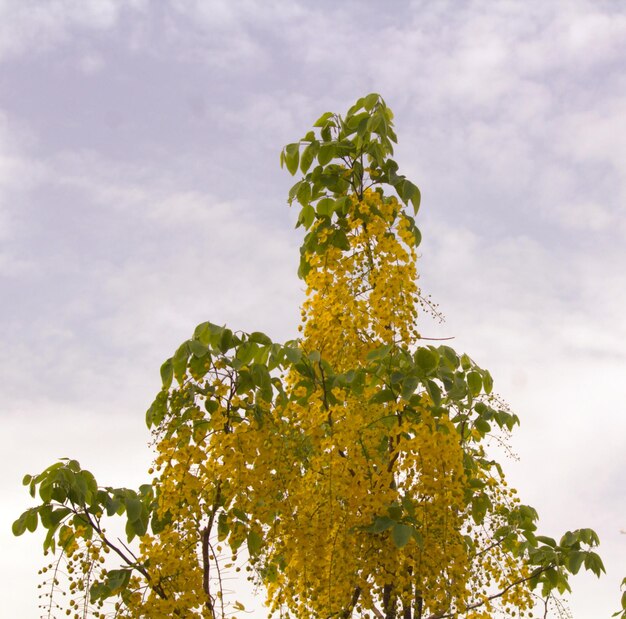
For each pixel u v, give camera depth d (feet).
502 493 15.51
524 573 14.93
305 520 12.35
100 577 11.86
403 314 13.66
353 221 14.67
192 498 12.17
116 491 13.19
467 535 14.15
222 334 12.60
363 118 15.12
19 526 12.30
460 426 16.49
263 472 12.28
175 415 12.48
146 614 11.48
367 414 13.29
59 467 12.53
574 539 15.37
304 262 15.43
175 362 12.34
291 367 13.42
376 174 15.29
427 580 12.12
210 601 12.13
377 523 11.95
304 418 12.68
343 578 12.10
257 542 12.73
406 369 12.97
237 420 12.58
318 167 15.07
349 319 13.70
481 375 16.35
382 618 13.42
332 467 12.32
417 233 15.76
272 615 12.95
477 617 13.39
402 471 12.73
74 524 12.76
